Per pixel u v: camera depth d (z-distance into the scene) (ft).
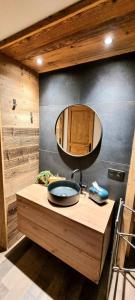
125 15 2.95
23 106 5.52
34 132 6.22
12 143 5.27
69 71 5.32
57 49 4.25
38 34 3.59
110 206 4.63
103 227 3.72
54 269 5.03
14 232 5.89
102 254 3.85
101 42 3.86
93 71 4.84
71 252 4.26
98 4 2.72
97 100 4.88
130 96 4.35
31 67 5.56
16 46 4.14
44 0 2.82
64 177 6.06
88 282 4.67
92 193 4.89
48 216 4.48
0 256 5.42
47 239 4.73
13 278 4.70
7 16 3.22
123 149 4.66
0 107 4.68
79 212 4.27
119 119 4.60
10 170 5.33
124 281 4.70
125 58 4.30
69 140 5.66
